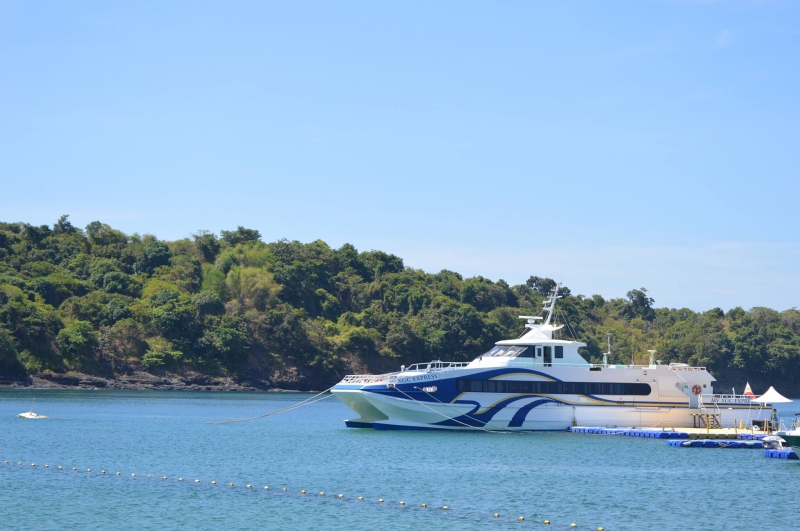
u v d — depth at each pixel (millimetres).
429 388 69875
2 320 148000
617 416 73812
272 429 81062
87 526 39750
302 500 46156
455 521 41938
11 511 42469
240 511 43281
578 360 73750
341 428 82000
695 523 42156
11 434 73562
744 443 68625
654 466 58562
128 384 154625
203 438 72375
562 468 57031
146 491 47969
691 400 75938
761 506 46000
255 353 171750
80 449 64188
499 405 71250
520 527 41062
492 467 56969
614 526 41438
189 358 163625
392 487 49812
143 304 170750
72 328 154375
